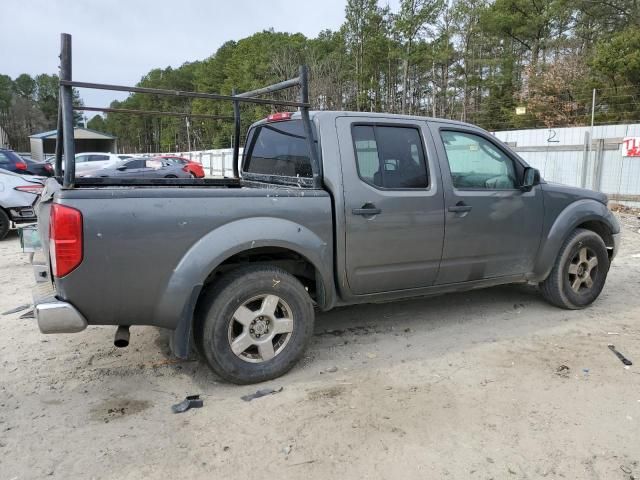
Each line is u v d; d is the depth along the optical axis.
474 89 39.97
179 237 3.24
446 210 4.25
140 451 2.80
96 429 3.02
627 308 5.31
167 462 2.70
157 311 3.26
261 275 3.51
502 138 17.58
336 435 2.95
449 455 2.75
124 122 74.94
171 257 3.23
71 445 2.85
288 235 3.55
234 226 3.39
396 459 2.72
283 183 4.33
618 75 26.53
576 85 29.19
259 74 51.62
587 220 5.11
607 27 34.69
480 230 4.46
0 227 9.18
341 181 3.79
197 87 81.25
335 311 5.21
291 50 47.38
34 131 107.56
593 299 5.28
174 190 3.26
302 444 2.86
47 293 3.23
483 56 39.97
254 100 3.67
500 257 4.65
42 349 4.22
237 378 3.51
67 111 3.12
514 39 39.88
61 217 2.96
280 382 3.63
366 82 46.47
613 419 3.12
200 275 3.26
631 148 13.42
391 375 3.74
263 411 3.22
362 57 45.69
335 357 4.07
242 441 2.89
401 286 4.21
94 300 3.10
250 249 3.56
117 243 3.08
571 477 2.58
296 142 4.18
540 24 37.19
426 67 41.69
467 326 4.77
